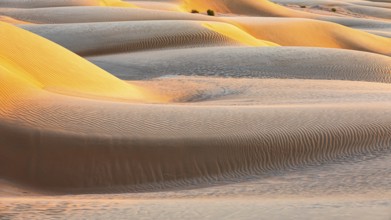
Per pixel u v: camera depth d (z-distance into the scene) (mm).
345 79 45188
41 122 20969
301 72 45469
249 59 47406
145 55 49938
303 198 15438
